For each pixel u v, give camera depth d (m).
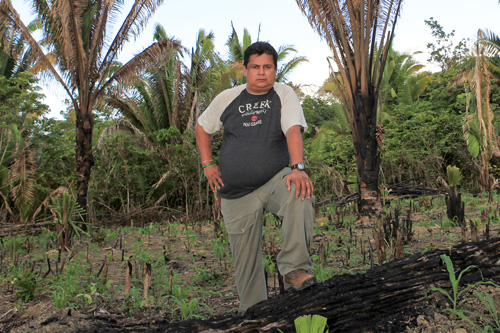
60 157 14.11
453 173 6.58
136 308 3.13
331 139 20.02
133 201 15.20
